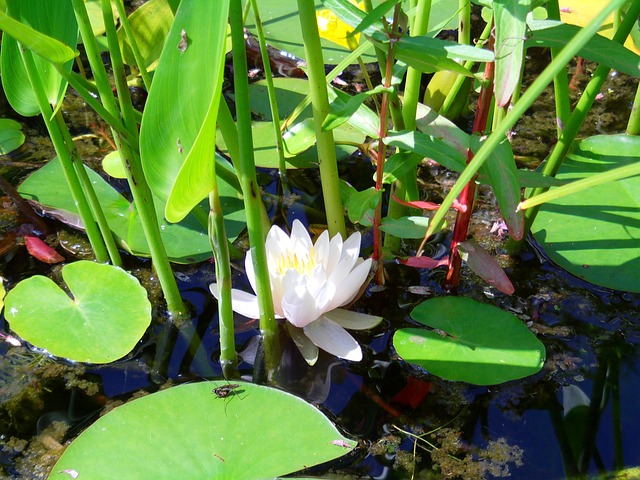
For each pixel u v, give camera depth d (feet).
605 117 2.78
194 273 2.25
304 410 1.84
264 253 1.89
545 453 1.86
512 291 2.02
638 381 2.00
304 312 2.00
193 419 1.82
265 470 1.73
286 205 2.46
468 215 2.04
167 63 1.58
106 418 1.82
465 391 1.98
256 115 2.72
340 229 2.21
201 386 1.89
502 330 2.04
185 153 1.68
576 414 1.94
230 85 2.90
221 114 1.95
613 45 1.73
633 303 2.17
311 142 2.46
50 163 2.49
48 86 1.95
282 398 1.86
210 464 1.74
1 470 1.81
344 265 2.02
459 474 1.82
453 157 1.91
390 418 1.93
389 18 2.13
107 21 1.81
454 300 2.12
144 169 1.72
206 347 2.07
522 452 1.87
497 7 1.60
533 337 2.02
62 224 2.39
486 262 2.04
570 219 2.31
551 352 2.06
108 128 2.73
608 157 2.47
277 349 2.05
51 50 1.62
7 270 2.24
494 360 1.97
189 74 1.58
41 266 2.26
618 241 2.23
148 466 1.73
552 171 2.18
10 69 1.96
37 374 1.99
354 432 1.90
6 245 2.30
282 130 2.54
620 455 1.86
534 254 2.30
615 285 2.14
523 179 1.92
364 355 2.06
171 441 1.78
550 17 2.07
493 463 1.85
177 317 2.13
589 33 1.30
